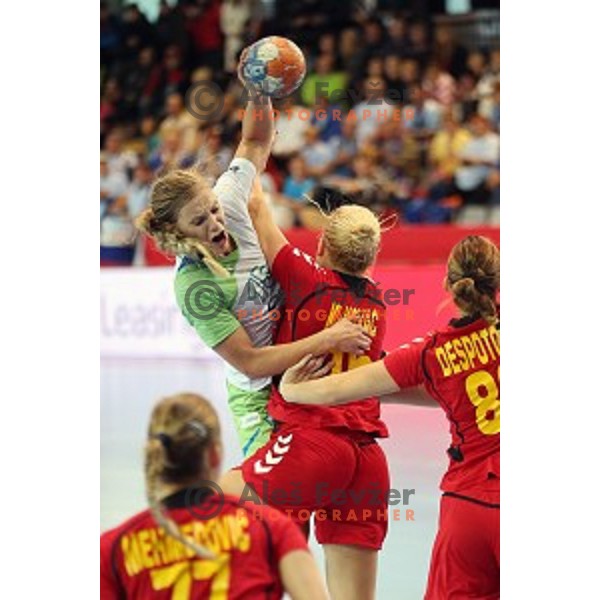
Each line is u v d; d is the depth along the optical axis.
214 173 12.18
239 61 12.45
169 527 10.27
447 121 21.61
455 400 11.55
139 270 21.55
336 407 11.63
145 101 19.98
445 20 21.67
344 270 11.84
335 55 20.00
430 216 21.61
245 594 10.10
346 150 19.55
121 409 15.01
